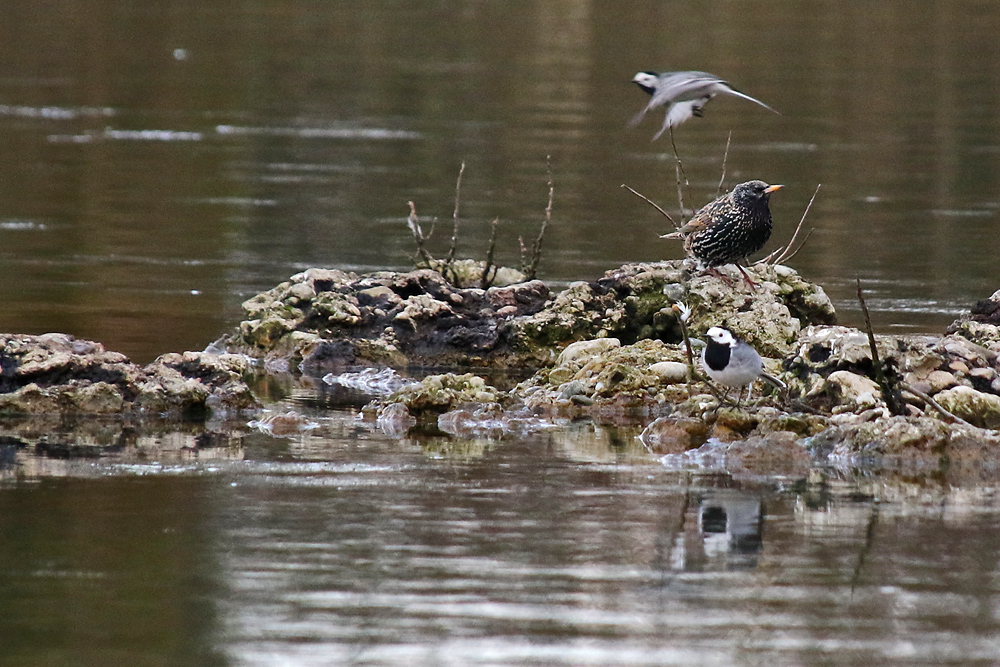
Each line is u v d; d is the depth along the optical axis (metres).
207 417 12.88
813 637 7.78
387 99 37.53
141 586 8.44
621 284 16.31
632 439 12.27
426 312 16.12
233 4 55.56
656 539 9.38
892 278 19.45
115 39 47.53
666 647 7.65
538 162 29.17
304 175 27.69
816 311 16.23
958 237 22.38
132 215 23.62
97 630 7.82
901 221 23.64
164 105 36.53
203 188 26.19
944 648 7.66
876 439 11.55
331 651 7.58
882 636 7.80
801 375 13.00
